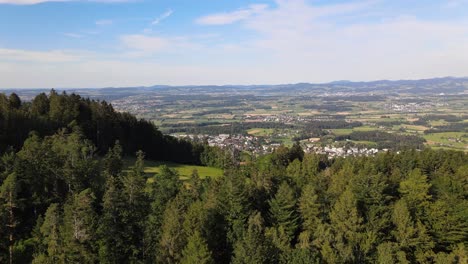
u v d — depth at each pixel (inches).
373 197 2524.6
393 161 3705.7
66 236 2178.9
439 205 2465.6
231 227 2380.7
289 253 2016.5
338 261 2018.9
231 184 2551.7
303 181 3063.5
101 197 2864.2
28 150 2997.0
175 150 5876.0
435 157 3727.9
